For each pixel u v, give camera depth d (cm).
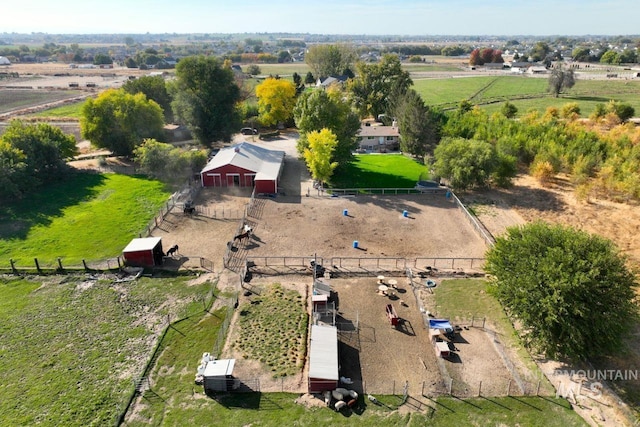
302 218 5025
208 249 4303
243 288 3647
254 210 5231
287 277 3819
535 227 3116
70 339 3059
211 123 7631
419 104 7244
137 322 3244
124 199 5588
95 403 2533
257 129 9719
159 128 7431
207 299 3494
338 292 3603
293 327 3164
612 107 9319
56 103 12300
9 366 2806
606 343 2662
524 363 2855
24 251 4269
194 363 2838
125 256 3912
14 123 6147
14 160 5475
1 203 5366
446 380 2703
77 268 3931
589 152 6625
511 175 5944
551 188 6053
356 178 6475
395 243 4447
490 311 3372
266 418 2423
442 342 2977
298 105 6775
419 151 7338
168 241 4462
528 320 2748
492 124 8031
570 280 2644
